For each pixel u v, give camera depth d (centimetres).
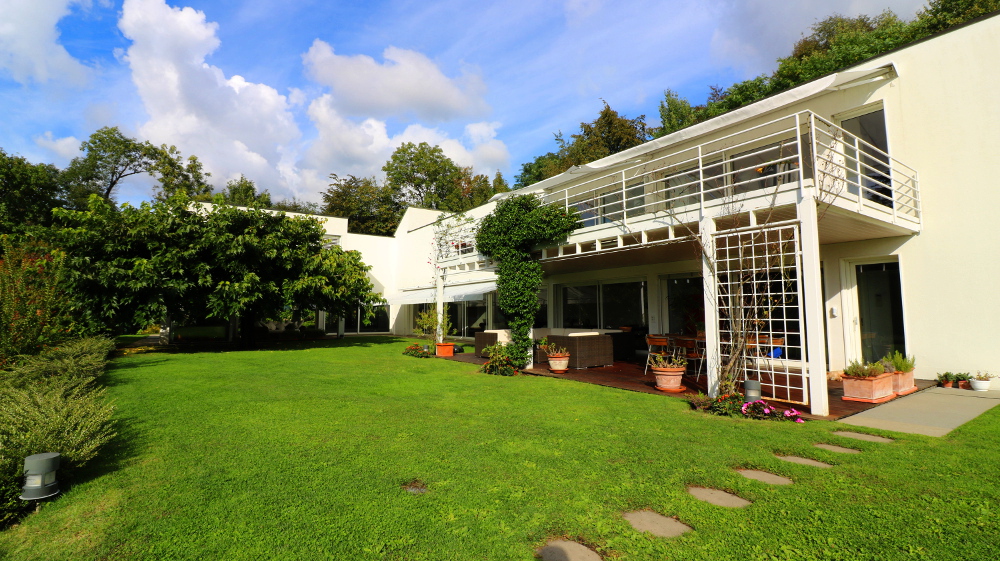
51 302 1280
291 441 620
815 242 766
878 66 1157
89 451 495
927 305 1077
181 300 1962
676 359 1051
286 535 363
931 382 1050
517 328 1377
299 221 2194
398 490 452
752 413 744
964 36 1035
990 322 988
